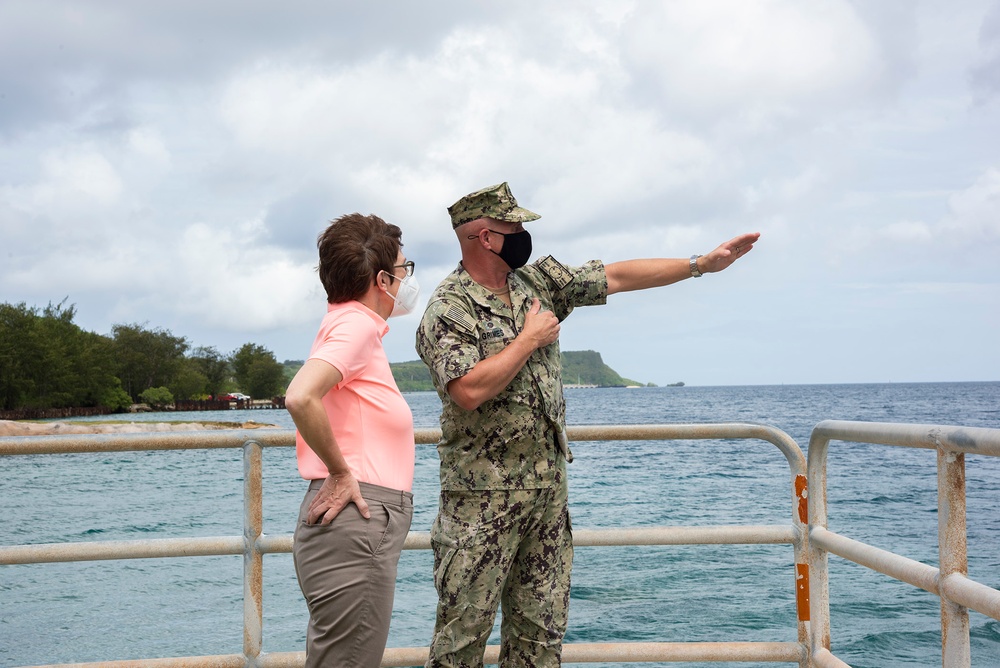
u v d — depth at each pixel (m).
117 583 10.21
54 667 2.79
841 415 67.25
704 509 16.84
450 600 2.52
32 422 59.66
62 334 114.50
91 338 127.25
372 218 2.54
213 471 31.66
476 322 2.53
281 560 11.50
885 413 69.06
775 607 8.57
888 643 7.61
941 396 135.50
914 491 19.50
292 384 2.19
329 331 2.35
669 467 26.30
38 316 114.19
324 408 2.21
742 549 11.77
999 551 12.05
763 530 2.96
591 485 21.11
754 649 2.94
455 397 2.43
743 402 114.44
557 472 2.60
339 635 2.26
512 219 2.51
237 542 2.87
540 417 2.54
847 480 22.16
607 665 6.79
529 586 2.63
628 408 93.25
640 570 10.38
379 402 2.38
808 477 2.93
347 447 2.33
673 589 9.38
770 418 63.56
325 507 2.26
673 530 2.95
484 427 2.51
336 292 2.44
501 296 2.62
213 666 2.84
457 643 2.52
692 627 7.89
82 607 8.98
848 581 9.93
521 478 2.52
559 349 2.70
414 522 14.37
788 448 2.97
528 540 2.63
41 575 10.72
